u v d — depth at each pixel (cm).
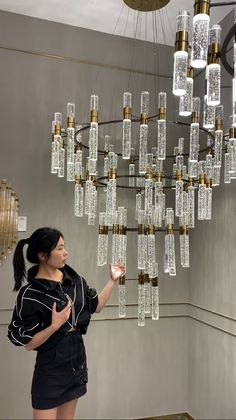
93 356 275
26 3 256
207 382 271
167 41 301
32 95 269
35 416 165
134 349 286
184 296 299
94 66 285
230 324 246
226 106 254
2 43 263
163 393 291
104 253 192
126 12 262
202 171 197
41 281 166
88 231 278
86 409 272
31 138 268
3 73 262
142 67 298
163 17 266
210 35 120
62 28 279
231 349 245
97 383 275
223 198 257
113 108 288
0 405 254
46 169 271
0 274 255
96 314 277
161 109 163
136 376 285
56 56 275
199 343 283
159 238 294
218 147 179
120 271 198
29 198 265
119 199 285
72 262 272
